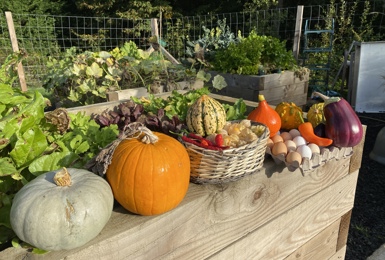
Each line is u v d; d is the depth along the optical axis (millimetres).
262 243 1649
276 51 5223
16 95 1577
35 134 1301
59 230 961
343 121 1668
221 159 1308
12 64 1869
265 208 1597
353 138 1669
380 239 2898
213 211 1367
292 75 5066
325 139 1667
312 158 1575
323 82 8273
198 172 1349
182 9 14680
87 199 1010
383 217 3223
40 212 962
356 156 2043
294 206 1766
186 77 3879
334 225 2129
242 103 2139
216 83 3180
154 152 1171
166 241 1228
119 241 1083
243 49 5121
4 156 1334
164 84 3613
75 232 972
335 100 1723
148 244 1174
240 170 1374
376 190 3719
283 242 1780
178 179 1184
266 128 1511
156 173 1133
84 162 1419
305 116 2084
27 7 13945
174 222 1233
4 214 1165
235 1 13359
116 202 1265
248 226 1546
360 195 3619
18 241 1037
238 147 1347
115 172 1161
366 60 6562
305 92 5371
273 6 11078
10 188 1267
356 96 6727
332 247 2201
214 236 1410
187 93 2506
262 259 1690
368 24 9141
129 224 1128
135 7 13523
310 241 1973
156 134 1311
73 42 14703
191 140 1354
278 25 10102
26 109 1367
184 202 1263
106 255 1063
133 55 4586
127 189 1139
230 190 1402
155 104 2311
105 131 1672
